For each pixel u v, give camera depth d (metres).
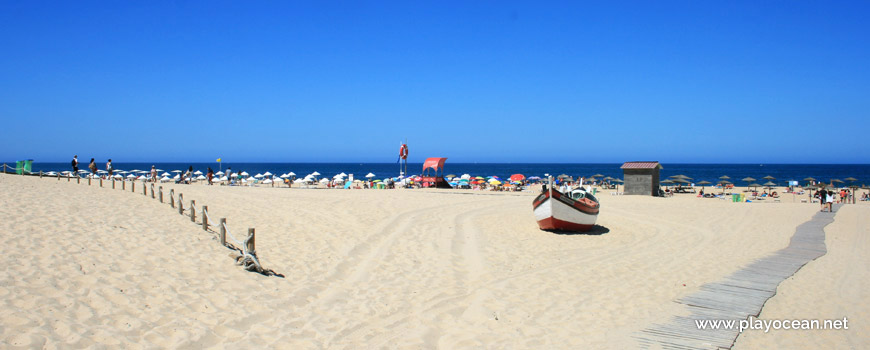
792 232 20.62
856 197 47.91
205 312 8.57
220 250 12.56
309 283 11.06
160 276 10.02
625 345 8.00
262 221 18.03
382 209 23.53
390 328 8.62
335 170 179.88
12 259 9.63
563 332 8.61
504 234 18.77
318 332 8.21
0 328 6.78
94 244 11.55
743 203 32.16
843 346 8.18
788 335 8.60
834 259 15.26
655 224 22.28
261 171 164.38
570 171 164.00
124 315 7.95
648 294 11.10
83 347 6.69
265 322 8.48
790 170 166.75
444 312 9.62
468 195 34.72
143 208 17.22
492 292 11.08
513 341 8.16
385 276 12.18
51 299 8.05
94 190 21.55
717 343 8.09
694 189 57.72
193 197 23.31
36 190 19.31
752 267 13.99
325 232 17.02
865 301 10.74
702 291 11.36
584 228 19.78
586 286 11.76
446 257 14.52
